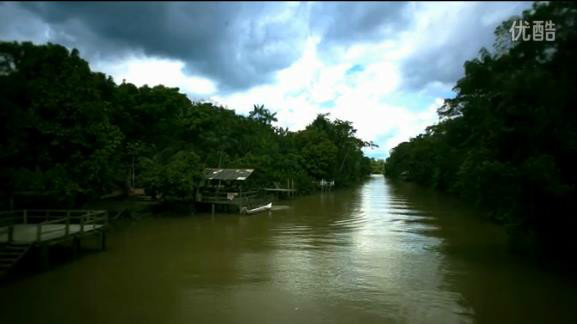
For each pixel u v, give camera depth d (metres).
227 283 14.21
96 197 23.05
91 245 20.31
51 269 15.76
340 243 21.22
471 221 29.52
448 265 16.66
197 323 10.76
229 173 34.19
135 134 33.56
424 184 79.88
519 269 15.97
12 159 18.78
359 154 92.44
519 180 14.14
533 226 16.55
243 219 30.23
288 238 22.62
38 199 20.94
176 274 15.26
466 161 26.44
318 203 43.50
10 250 14.26
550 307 11.95
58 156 20.19
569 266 16.34
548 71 13.66
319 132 67.44
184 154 32.84
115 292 13.17
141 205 31.80
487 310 11.72
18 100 18.56
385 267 16.39
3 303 12.09
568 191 13.09
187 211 32.66
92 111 20.45
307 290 13.54
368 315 11.41
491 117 16.47
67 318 10.98
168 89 34.50
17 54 19.33
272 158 50.50
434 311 11.70
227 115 53.38
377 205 41.38
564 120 13.44
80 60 21.84
